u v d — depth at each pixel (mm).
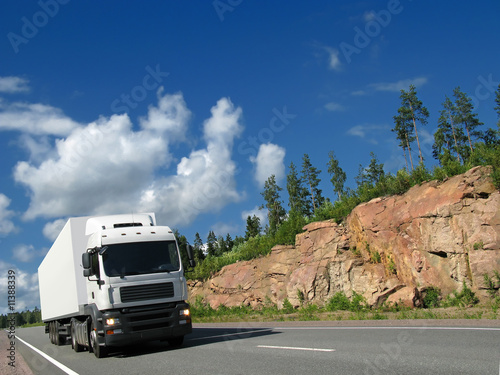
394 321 14312
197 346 12695
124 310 11820
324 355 8812
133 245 12539
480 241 17438
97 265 12180
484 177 18688
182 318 12250
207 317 31531
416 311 16828
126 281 11938
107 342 11547
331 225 27016
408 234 20734
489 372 6168
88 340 13500
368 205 23828
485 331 10188
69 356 14258
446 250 18734
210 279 38562
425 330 11375
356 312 19750
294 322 18359
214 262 40969
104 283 11805
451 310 16328
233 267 35906
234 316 28438
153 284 12148
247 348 11016
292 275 27078
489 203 17906
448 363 6992
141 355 11883
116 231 12750
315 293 25125
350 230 25484
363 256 23766
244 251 37406
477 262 17141
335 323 16141
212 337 15414
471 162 20594
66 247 15156
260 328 17406
